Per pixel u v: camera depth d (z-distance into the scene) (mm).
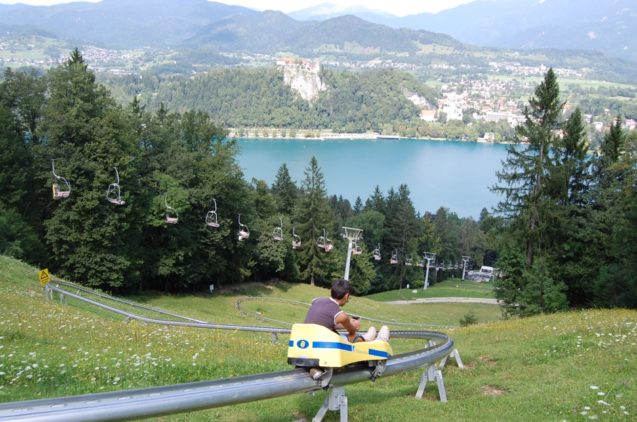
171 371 12625
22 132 52406
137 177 56906
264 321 53156
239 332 26922
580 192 43500
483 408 11375
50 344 15500
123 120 54156
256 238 78625
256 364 14391
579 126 44281
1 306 21547
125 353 14477
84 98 51531
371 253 111500
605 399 11398
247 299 66750
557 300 35656
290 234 89250
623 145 42219
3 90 51188
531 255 42562
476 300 98188
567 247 40688
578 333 19812
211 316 49594
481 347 19766
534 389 12992
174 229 59344
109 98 54281
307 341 8195
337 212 134875
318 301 8570
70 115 49219
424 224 132625
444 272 144500
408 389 13414
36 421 5422
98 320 21547
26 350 14031
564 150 44719
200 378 12594
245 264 76125
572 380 13680
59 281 34719
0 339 15016
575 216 42031
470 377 15344
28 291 29172
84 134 50344
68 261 49938
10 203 48219
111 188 50094
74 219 49375
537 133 42344
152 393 6426
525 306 36625
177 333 19359
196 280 64375
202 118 68688
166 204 56156
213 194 62312
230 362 14172
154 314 37062
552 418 10508
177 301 58281
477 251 159375
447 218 158875
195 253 63938
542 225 41156
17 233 45688
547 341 19078
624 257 35781
